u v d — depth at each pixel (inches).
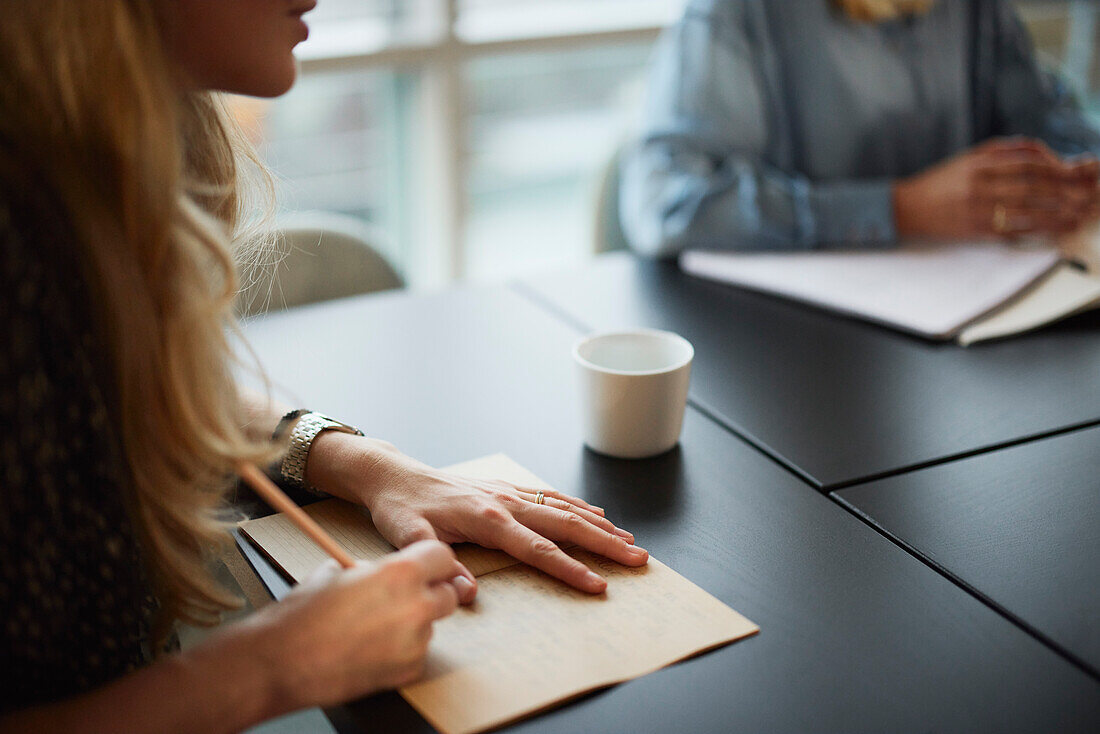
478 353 42.2
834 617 25.2
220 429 25.9
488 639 24.4
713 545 28.5
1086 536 28.6
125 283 23.4
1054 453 33.4
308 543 28.7
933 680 23.0
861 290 46.8
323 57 86.7
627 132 67.4
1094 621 25.0
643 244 55.4
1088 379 38.9
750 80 59.9
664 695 22.6
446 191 98.6
